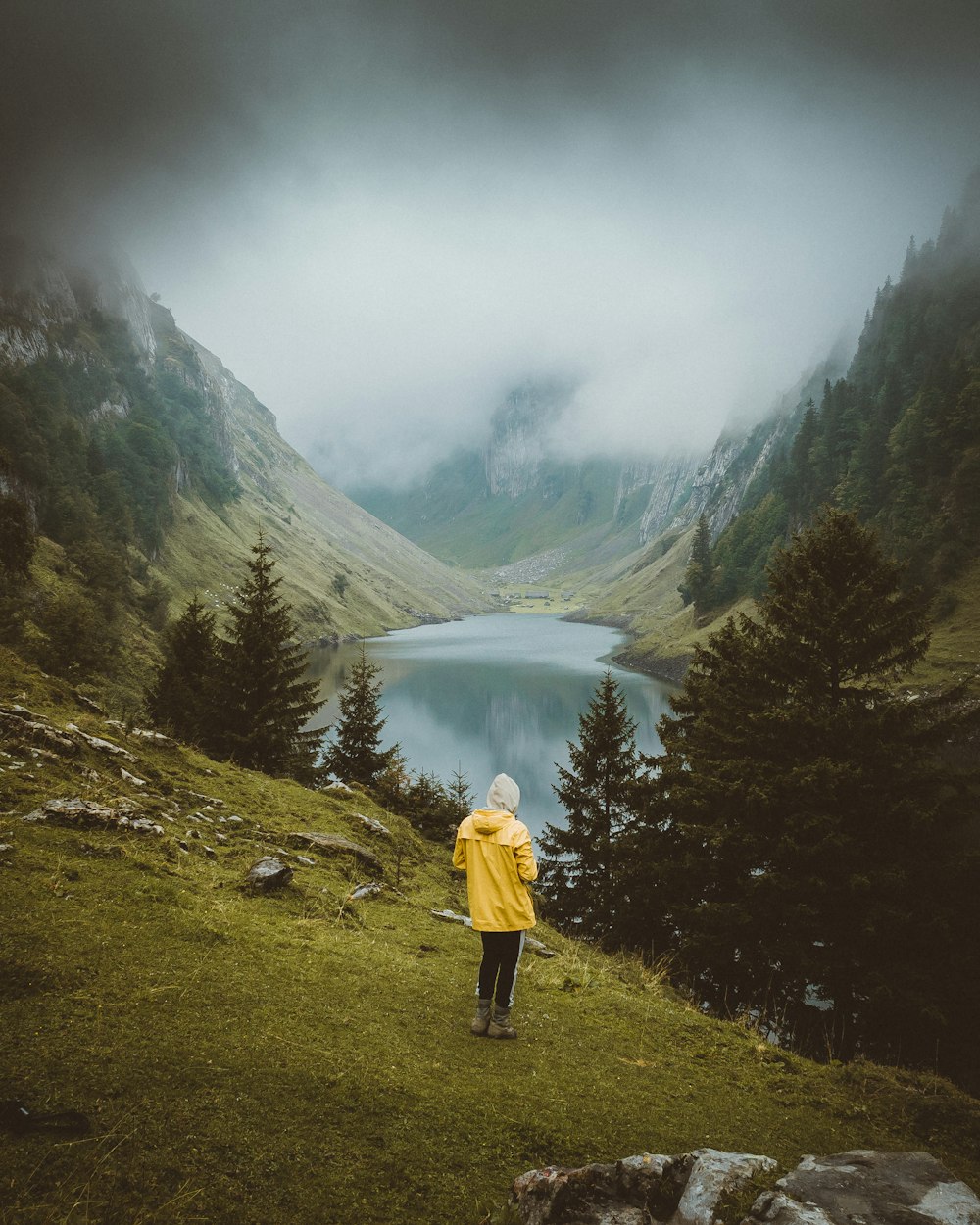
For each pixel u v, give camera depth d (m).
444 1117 4.20
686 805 18.50
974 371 130.62
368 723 32.94
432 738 85.38
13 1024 4.11
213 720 29.09
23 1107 3.38
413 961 7.39
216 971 5.60
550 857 25.67
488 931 5.88
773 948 15.36
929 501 119.44
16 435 121.69
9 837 7.24
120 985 4.92
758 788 16.19
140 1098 3.69
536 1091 4.89
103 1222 2.83
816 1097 5.96
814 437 175.00
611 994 8.25
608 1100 5.02
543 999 7.52
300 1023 5.09
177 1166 3.25
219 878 8.46
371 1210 3.26
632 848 20.12
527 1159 3.95
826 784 15.50
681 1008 9.26
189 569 170.62
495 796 6.26
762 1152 4.61
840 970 14.88
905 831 15.62
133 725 15.64
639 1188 3.45
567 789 24.92
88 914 5.99
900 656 17.80
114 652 81.62
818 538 19.62
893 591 18.41
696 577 162.00
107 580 99.88
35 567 89.25
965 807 15.49
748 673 19.39
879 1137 5.34
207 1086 3.95
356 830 14.85
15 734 10.88
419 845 16.73
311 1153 3.59
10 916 5.52
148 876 7.33
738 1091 5.89
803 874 15.64
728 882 17.81
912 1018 13.80
